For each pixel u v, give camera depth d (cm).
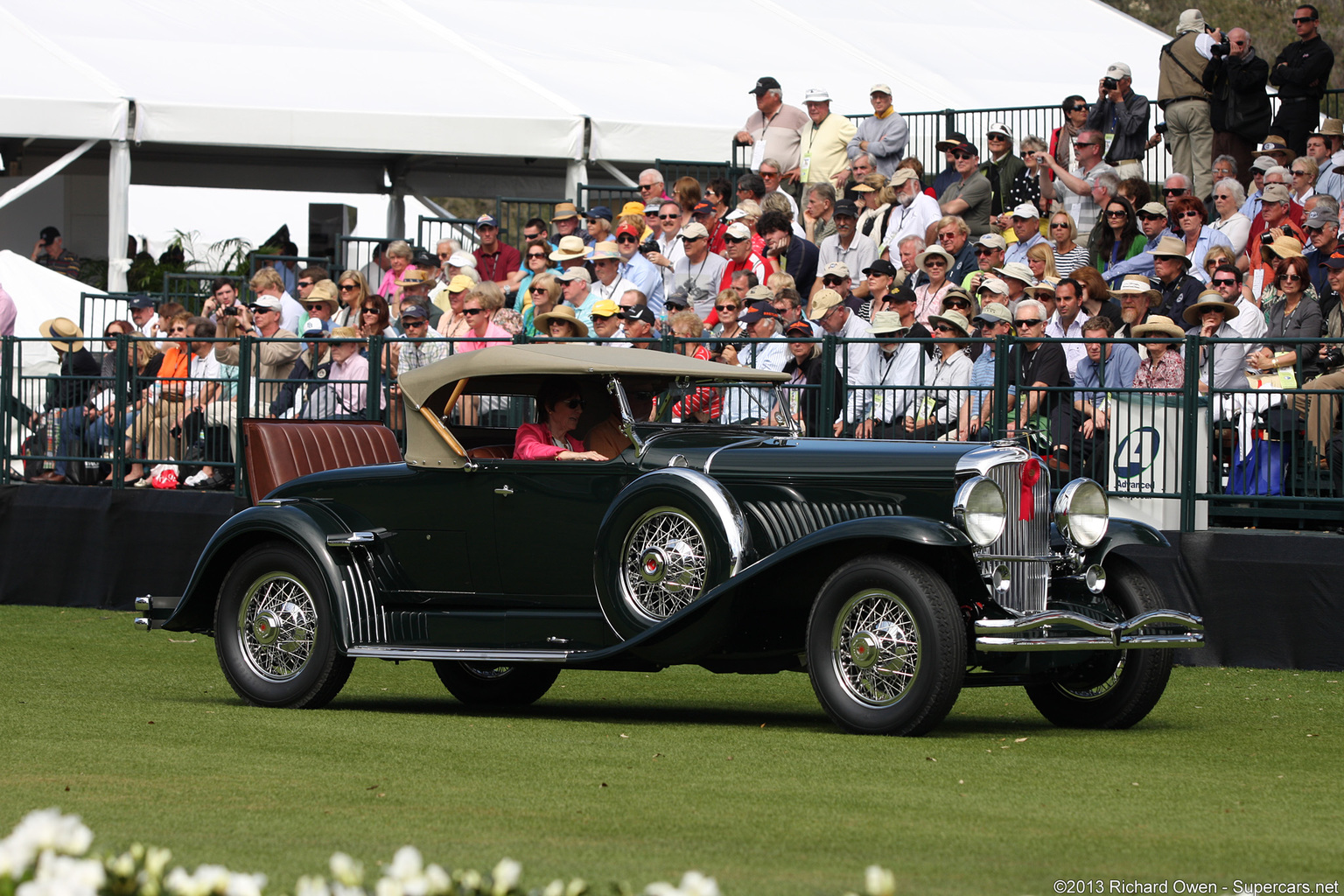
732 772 2261
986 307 4344
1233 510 3834
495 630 2988
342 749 2453
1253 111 5909
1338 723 2931
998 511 2694
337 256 7781
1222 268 4388
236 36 8025
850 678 2675
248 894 1146
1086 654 2864
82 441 5225
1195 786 2208
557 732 2692
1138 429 3884
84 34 7788
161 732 2605
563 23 8831
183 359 5112
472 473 3042
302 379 4716
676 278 5712
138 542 4997
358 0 8744
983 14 9581
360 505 3161
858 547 2734
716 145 7644
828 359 4234
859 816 1945
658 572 2800
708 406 3180
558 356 3012
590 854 1712
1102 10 10006
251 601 3120
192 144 7538
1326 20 15000
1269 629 3709
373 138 7331
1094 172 5781
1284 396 3756
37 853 1190
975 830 1864
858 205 6056
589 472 2950
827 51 8756
